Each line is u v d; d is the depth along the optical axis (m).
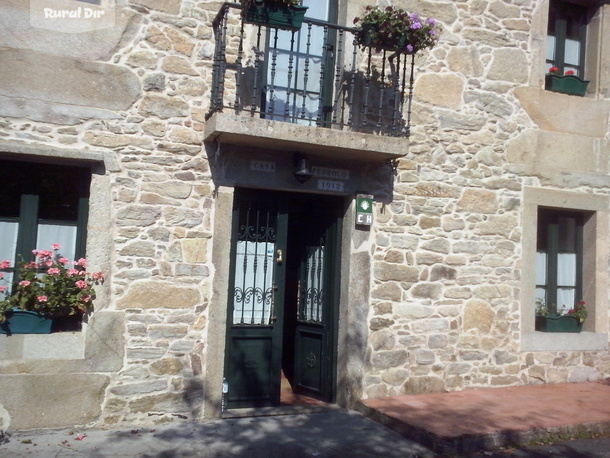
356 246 5.49
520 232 6.16
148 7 4.87
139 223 4.77
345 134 5.01
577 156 6.47
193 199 4.94
